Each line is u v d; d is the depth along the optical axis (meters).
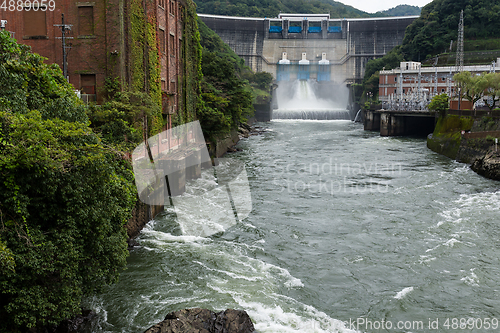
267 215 33.38
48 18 35.00
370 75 158.12
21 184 14.09
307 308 19.70
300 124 124.12
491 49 137.00
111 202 17.64
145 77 37.75
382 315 19.41
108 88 34.78
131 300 19.72
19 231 14.09
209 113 55.12
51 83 20.41
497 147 51.50
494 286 22.19
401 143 79.50
